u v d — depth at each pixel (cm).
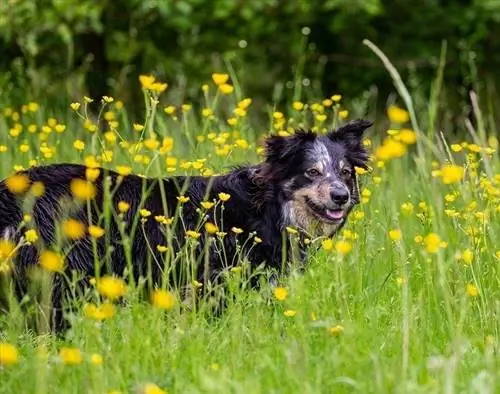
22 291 969
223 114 1897
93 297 973
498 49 2328
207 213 1086
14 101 1938
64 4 1952
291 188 1114
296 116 1673
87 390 750
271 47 2292
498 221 1170
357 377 777
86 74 2148
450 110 2211
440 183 1327
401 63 2270
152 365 806
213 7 2095
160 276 1052
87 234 995
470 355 871
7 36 1966
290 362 773
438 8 2280
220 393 740
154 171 1318
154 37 2161
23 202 973
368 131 1900
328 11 2250
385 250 1092
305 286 953
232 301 934
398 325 899
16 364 801
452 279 1010
